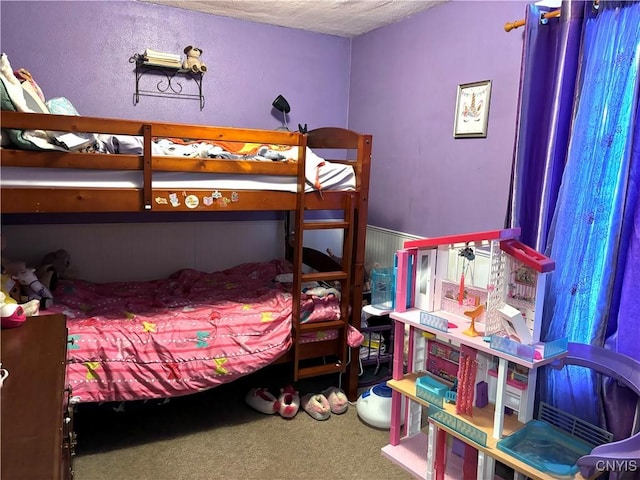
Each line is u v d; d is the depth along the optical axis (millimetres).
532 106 2197
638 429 1810
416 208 3316
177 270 3604
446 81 3033
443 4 3049
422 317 2127
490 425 1949
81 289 2979
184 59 3438
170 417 2703
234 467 2264
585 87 1963
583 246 1977
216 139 2328
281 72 3785
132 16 3256
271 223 3891
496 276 1953
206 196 2344
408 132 3383
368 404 2660
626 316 1847
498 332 1980
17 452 934
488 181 2754
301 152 2523
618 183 1851
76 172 2125
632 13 1819
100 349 2258
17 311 1666
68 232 3262
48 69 3072
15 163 2006
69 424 1366
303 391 3012
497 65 2674
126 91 3307
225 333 2500
